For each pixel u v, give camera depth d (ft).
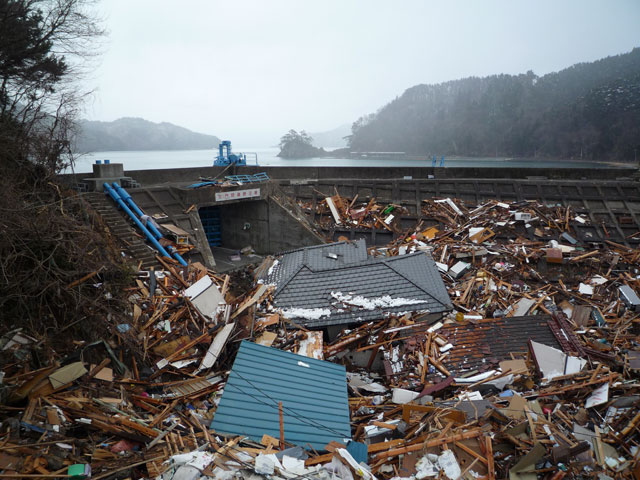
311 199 106.22
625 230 89.97
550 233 89.04
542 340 48.83
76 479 23.73
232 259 93.91
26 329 36.14
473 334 49.39
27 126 61.31
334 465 25.40
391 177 111.65
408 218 97.40
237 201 92.32
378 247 91.09
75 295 40.47
